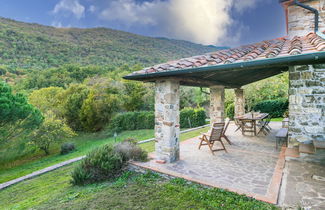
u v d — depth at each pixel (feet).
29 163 36.96
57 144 50.08
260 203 9.91
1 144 34.91
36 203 13.01
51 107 58.75
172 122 16.53
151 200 11.11
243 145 22.08
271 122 40.40
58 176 20.13
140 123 59.16
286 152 16.29
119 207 10.64
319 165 14.64
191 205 10.26
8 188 18.76
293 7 20.35
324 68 15.37
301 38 16.97
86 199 12.03
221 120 26.40
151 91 68.64
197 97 71.92
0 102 30.78
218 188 11.62
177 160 17.06
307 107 16.08
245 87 50.96
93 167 15.64
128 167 16.53
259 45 17.26
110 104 61.11
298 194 10.61
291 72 16.60
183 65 14.03
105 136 57.31
